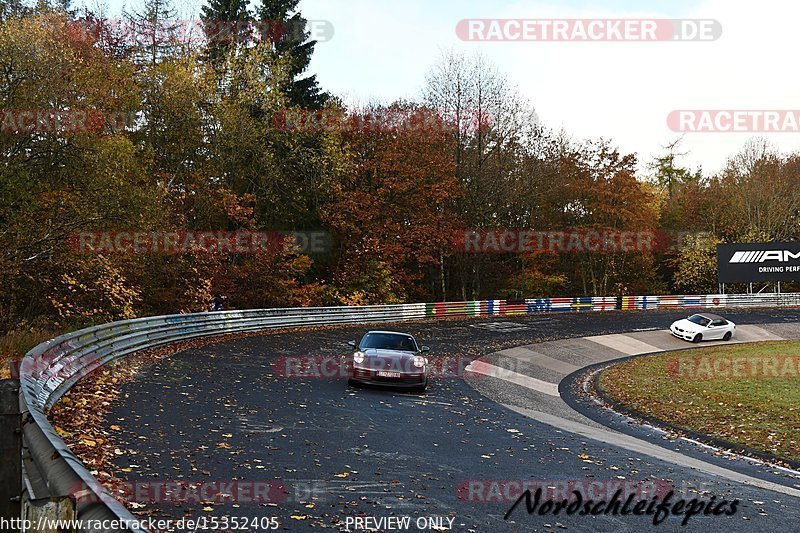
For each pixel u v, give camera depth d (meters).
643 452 10.88
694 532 6.43
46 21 20.03
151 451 7.68
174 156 31.34
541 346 28.05
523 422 13.03
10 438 3.36
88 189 19.45
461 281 49.06
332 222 40.19
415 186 43.31
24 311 20.86
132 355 15.97
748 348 30.84
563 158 51.22
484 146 46.56
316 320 30.58
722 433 13.73
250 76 34.84
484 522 6.22
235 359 17.97
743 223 57.09
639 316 41.44
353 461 8.29
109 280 21.42
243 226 34.41
